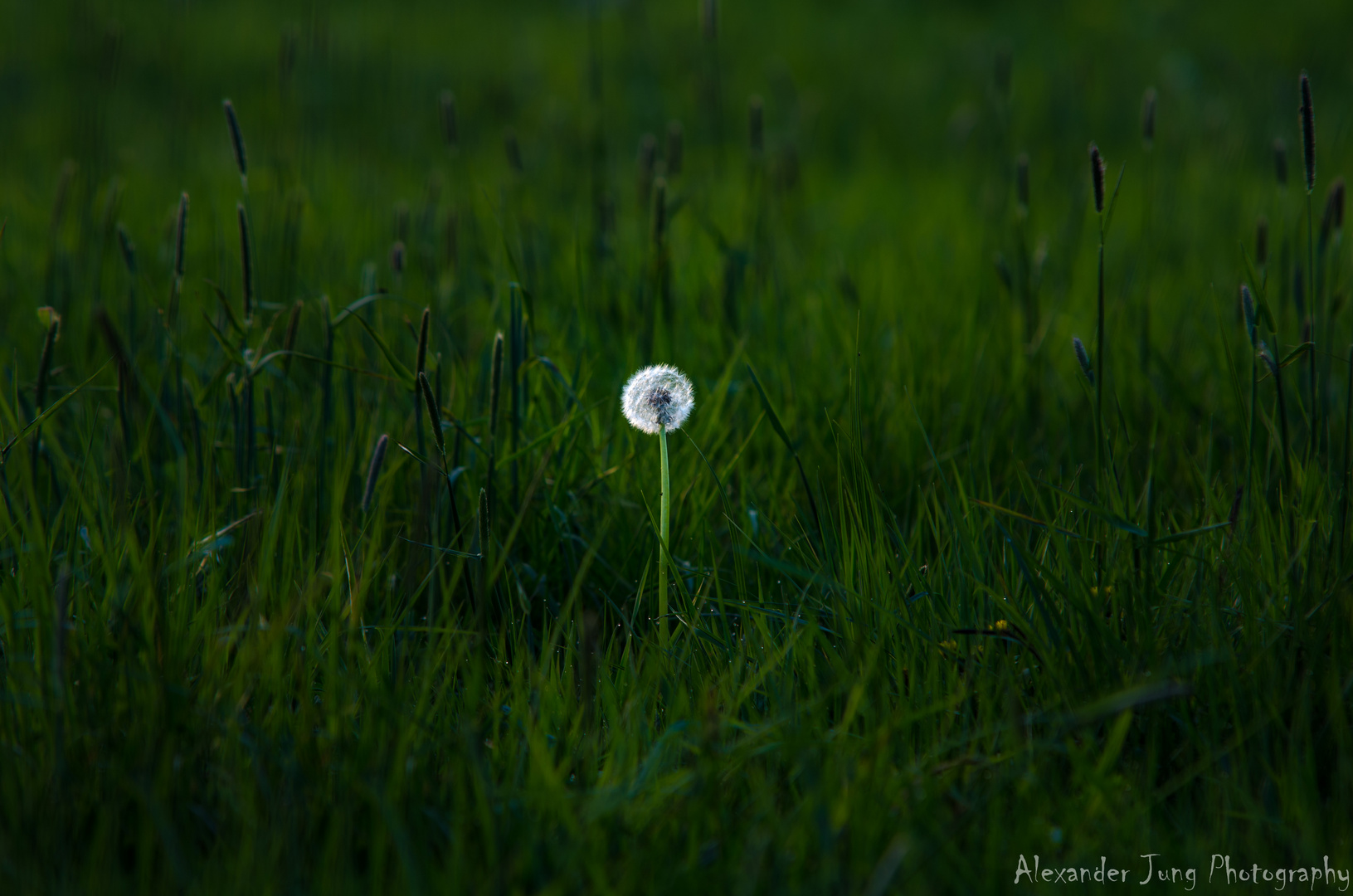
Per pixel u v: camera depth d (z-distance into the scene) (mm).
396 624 2293
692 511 2463
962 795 2209
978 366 2691
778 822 2162
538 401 2539
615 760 2219
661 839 2168
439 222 3188
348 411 2500
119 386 2338
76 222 3303
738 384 2629
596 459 2510
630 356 2641
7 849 2145
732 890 2139
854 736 2234
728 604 2361
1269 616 2289
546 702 2266
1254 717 2229
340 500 2309
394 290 2812
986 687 2258
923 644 2307
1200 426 2549
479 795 2160
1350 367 2291
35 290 2834
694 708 2275
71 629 2225
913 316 2852
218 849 2158
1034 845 2158
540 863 2145
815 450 2561
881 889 2084
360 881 2146
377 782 2170
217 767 2203
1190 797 2219
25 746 2207
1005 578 2338
